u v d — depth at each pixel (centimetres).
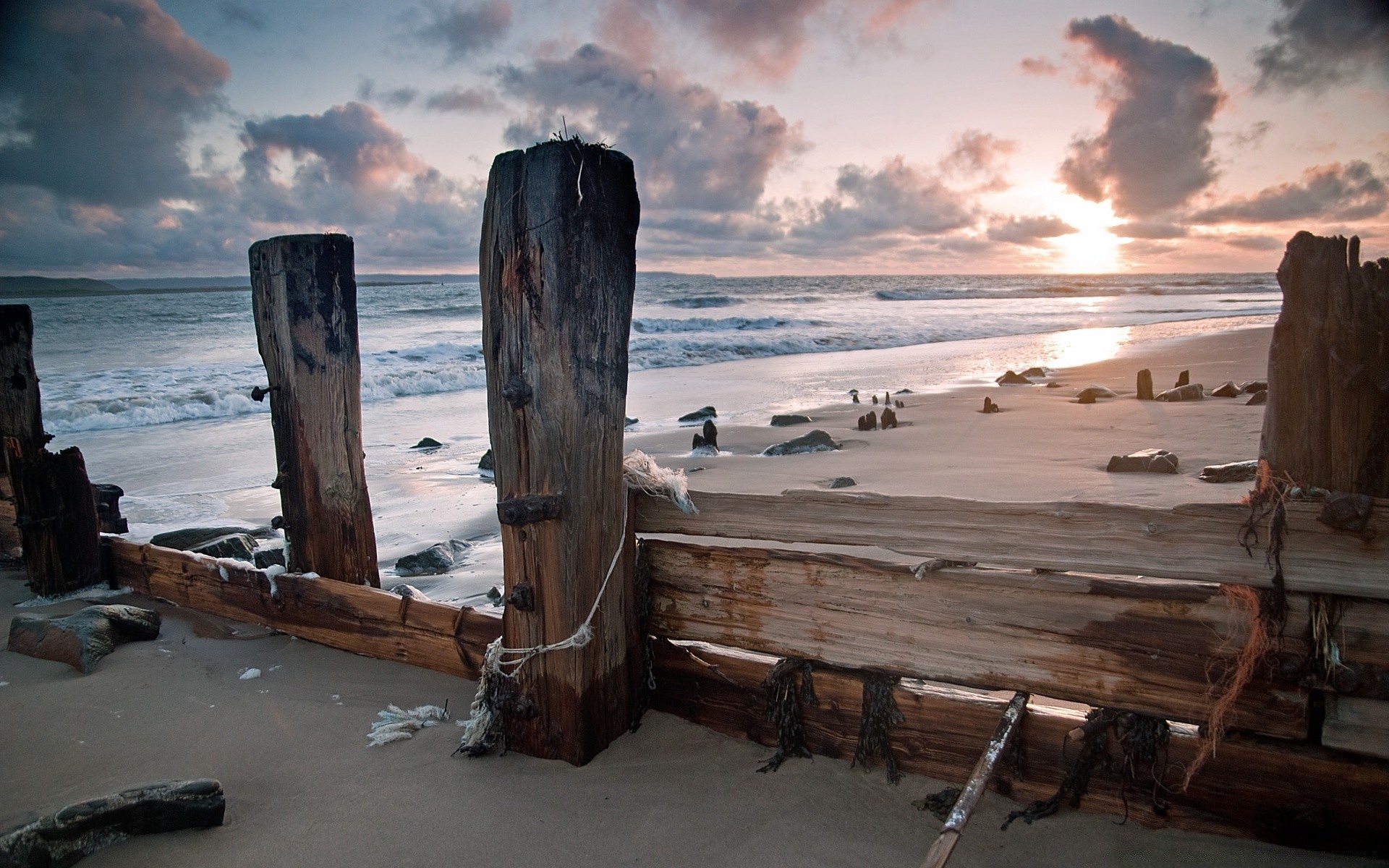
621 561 327
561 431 300
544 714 321
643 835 274
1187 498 657
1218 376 1559
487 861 263
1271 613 240
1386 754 232
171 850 265
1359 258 222
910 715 298
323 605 446
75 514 537
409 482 971
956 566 286
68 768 322
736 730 336
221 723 360
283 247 424
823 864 257
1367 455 226
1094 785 272
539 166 291
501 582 605
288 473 450
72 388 1595
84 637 425
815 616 311
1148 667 260
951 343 2836
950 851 216
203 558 500
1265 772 250
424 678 407
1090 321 3672
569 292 294
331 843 272
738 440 1110
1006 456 890
